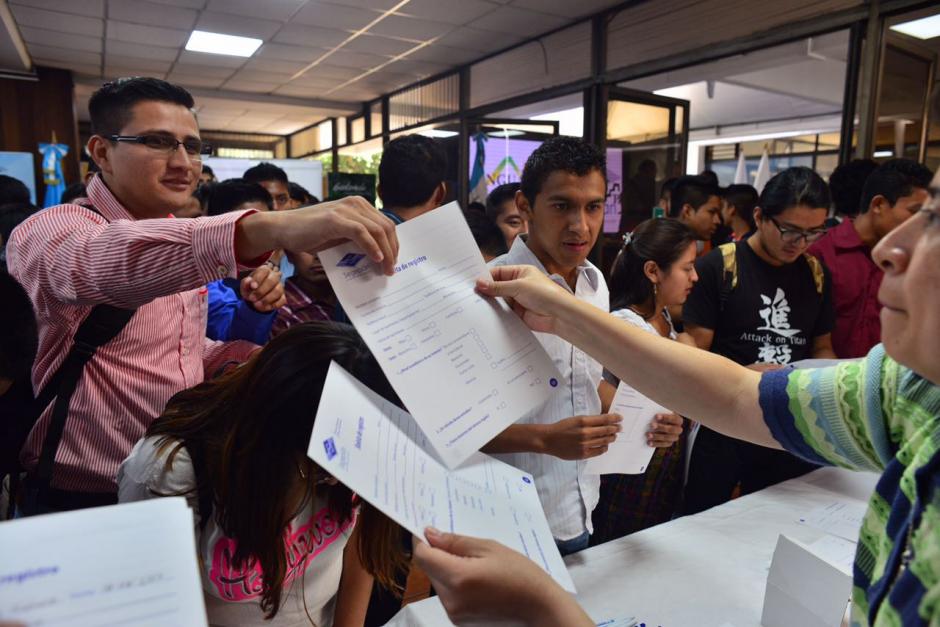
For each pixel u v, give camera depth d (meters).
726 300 1.70
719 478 1.67
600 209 1.22
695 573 1.02
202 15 4.65
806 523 1.20
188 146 1.14
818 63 4.90
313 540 0.83
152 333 1.11
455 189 5.92
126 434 1.09
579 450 1.00
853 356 1.92
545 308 0.77
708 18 3.64
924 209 0.40
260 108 8.26
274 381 0.69
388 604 1.34
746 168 9.42
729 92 6.24
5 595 0.33
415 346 0.60
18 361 0.86
